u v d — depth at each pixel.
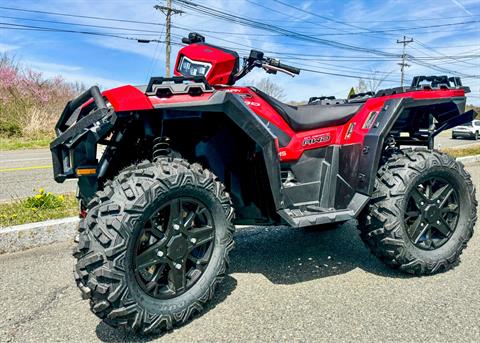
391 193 2.63
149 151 2.48
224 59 2.61
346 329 2.06
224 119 2.43
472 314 2.20
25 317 2.23
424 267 2.69
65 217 3.77
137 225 1.89
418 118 3.34
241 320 2.17
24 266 2.98
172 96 2.08
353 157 2.83
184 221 2.11
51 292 2.55
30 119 17.05
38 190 5.79
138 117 2.15
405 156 2.79
